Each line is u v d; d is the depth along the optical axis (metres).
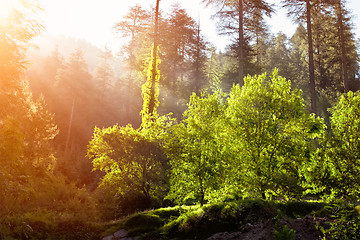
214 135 11.20
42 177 17.22
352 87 32.62
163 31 32.97
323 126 10.47
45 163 20.55
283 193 10.38
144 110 20.44
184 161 11.22
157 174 12.68
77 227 9.78
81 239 9.24
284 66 39.78
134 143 13.06
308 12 21.83
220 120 11.34
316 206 9.05
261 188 10.07
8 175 5.40
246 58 27.70
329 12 22.22
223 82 31.06
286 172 10.30
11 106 6.14
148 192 13.31
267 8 21.73
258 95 10.88
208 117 11.39
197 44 36.75
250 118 10.58
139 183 13.06
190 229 8.76
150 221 9.86
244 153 10.66
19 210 10.00
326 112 28.53
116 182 13.31
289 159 10.30
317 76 34.62
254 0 21.45
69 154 35.84
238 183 10.53
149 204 13.09
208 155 10.95
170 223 9.30
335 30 28.70
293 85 34.28
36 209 10.77
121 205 13.16
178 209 10.61
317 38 32.78
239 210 8.70
